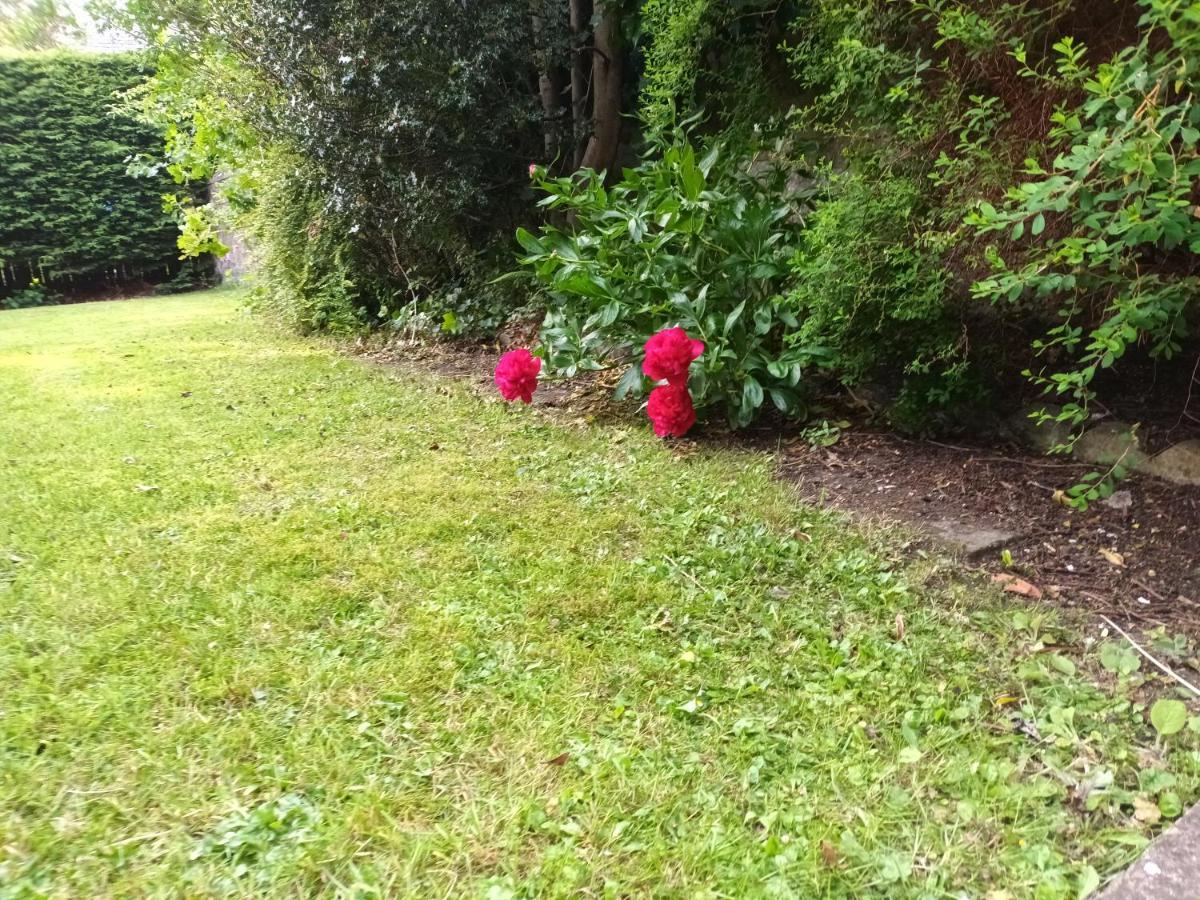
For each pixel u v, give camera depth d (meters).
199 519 2.85
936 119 2.78
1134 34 2.33
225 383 5.13
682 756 1.65
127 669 1.91
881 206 2.94
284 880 1.35
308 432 3.98
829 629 2.13
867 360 3.40
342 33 5.72
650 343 3.47
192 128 8.61
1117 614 2.13
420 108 5.77
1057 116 1.93
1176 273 2.42
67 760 1.61
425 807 1.50
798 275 3.55
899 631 2.09
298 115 5.98
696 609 2.22
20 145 11.76
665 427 3.57
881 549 2.54
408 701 1.81
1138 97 1.90
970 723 1.73
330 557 2.53
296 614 2.18
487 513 2.88
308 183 6.64
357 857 1.39
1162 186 1.84
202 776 1.57
